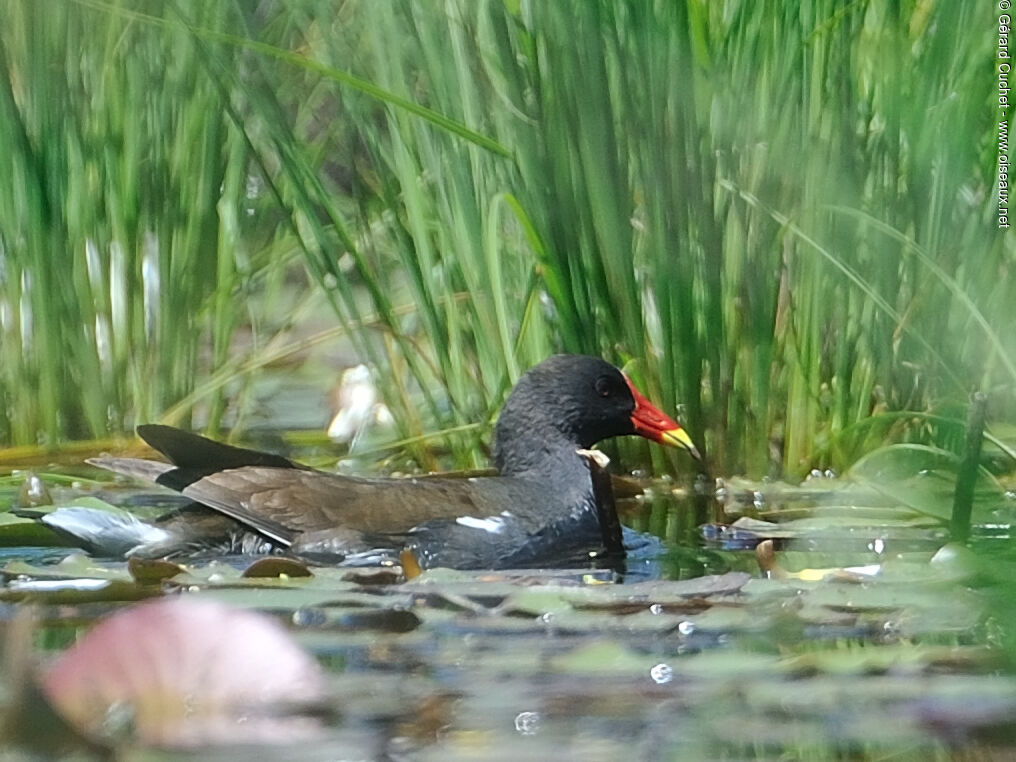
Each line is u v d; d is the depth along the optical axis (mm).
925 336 12039
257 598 7914
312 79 14133
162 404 14133
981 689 6172
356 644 6969
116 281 13992
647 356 12195
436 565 10344
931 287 12000
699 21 11367
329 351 17547
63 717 5336
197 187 13828
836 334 12195
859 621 7375
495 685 6277
